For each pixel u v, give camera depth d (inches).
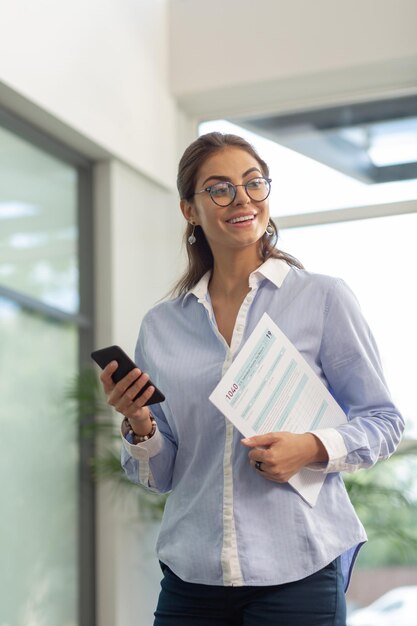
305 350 69.8
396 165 217.0
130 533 197.3
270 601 65.1
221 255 73.7
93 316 199.5
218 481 68.0
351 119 223.6
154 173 219.0
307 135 225.9
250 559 65.3
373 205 213.8
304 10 221.1
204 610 67.6
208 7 230.4
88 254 200.4
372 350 71.5
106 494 192.9
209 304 73.7
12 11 167.5
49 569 177.8
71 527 186.1
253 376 65.9
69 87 184.5
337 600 65.9
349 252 213.9
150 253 215.9
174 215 228.1
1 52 163.3
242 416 64.8
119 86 205.0
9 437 170.1
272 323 68.2
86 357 196.5
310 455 64.5
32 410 177.3
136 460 73.1
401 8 213.6
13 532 168.7
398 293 208.2
